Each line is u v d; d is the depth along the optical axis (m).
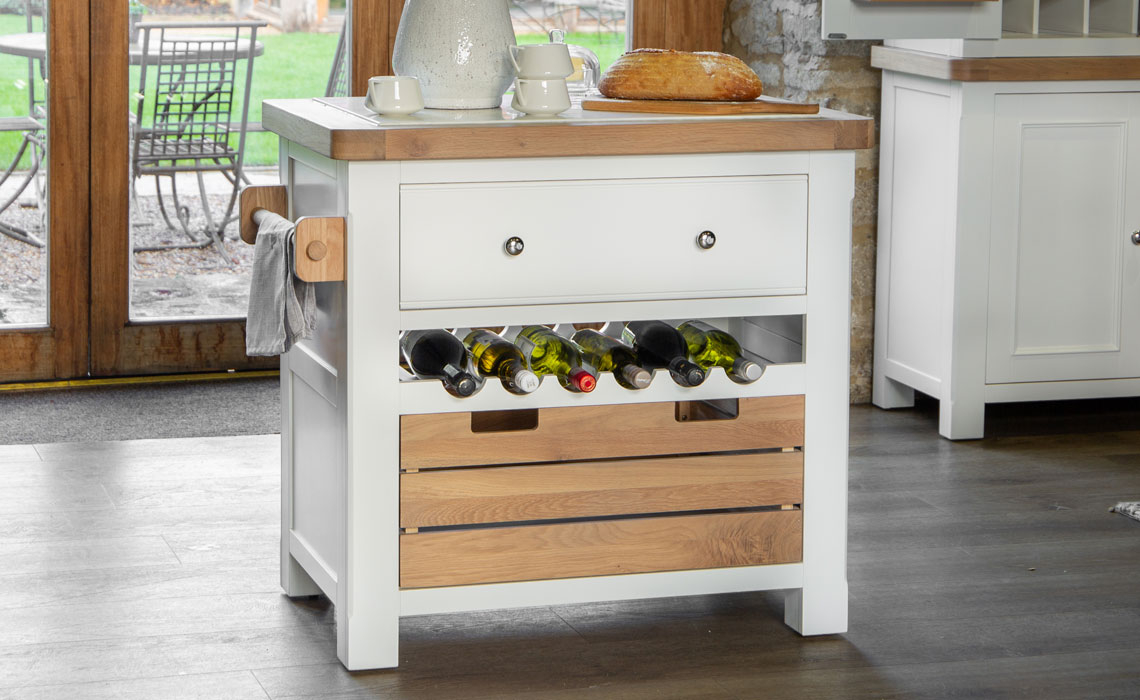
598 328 2.64
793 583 2.47
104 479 3.38
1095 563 2.90
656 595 2.41
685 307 2.34
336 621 2.51
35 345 4.30
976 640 2.48
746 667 2.36
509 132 2.20
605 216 2.28
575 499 2.35
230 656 2.37
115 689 2.23
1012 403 4.26
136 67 4.26
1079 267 3.90
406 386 2.25
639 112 2.43
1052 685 2.29
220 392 4.28
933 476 3.53
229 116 4.39
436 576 2.31
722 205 2.33
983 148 3.78
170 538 2.97
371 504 2.26
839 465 2.46
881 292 4.20
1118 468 3.61
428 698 2.22
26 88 4.18
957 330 3.83
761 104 2.45
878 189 4.21
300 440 2.55
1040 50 3.78
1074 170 3.86
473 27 2.41
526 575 2.35
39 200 4.25
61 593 2.64
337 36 4.44
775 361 2.57
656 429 2.37
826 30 3.55
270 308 2.29
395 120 2.26
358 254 2.19
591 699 2.22
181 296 4.45
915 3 3.59
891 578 2.80
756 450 2.45
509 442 2.31
